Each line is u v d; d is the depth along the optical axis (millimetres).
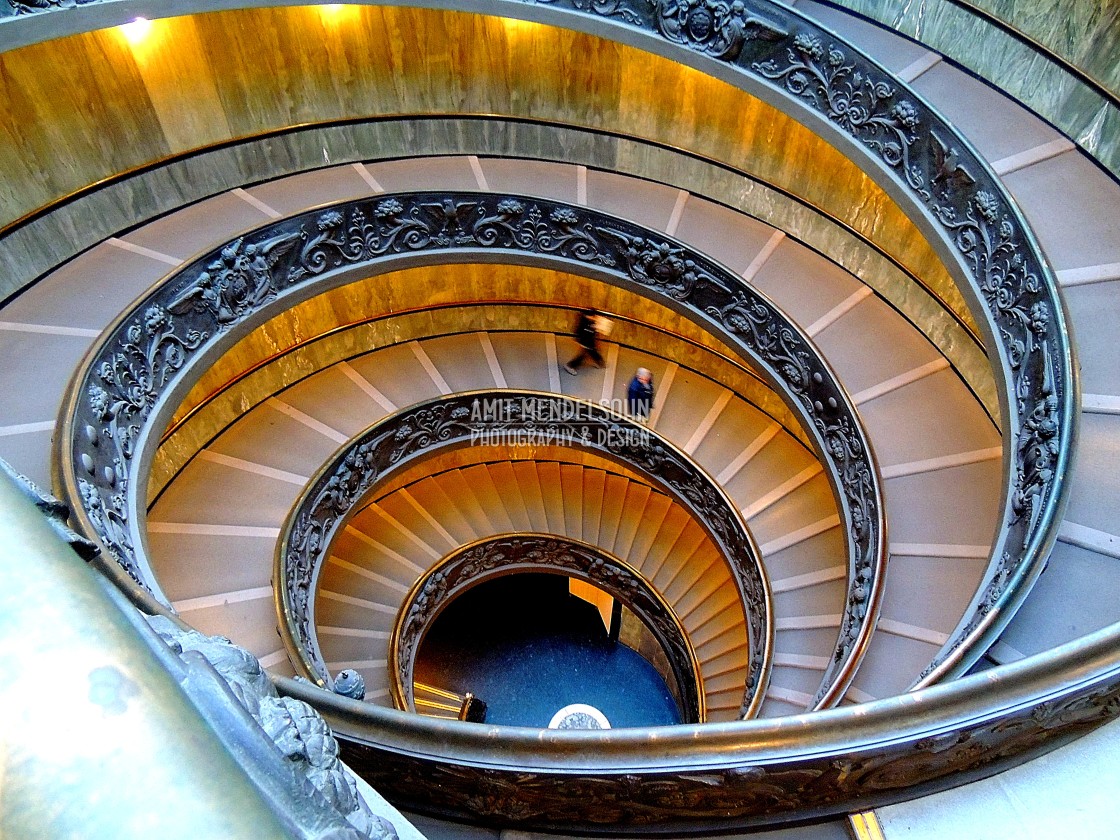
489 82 12430
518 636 18766
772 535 12414
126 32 9406
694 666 14461
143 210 10648
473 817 3613
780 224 12734
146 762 778
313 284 11477
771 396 13852
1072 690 2795
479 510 16188
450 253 12492
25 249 9469
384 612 14102
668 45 10516
